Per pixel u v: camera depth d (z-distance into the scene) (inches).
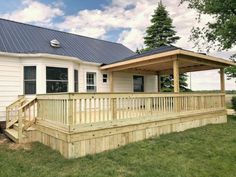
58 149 219.9
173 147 241.3
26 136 259.0
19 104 312.5
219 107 432.1
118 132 243.4
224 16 595.2
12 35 399.2
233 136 299.3
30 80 348.5
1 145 250.5
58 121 220.8
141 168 180.5
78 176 163.9
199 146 246.5
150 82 597.0
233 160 202.4
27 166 183.9
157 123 294.7
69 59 378.0
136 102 268.2
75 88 416.2
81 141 209.5
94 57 490.9
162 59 358.3
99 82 477.4
